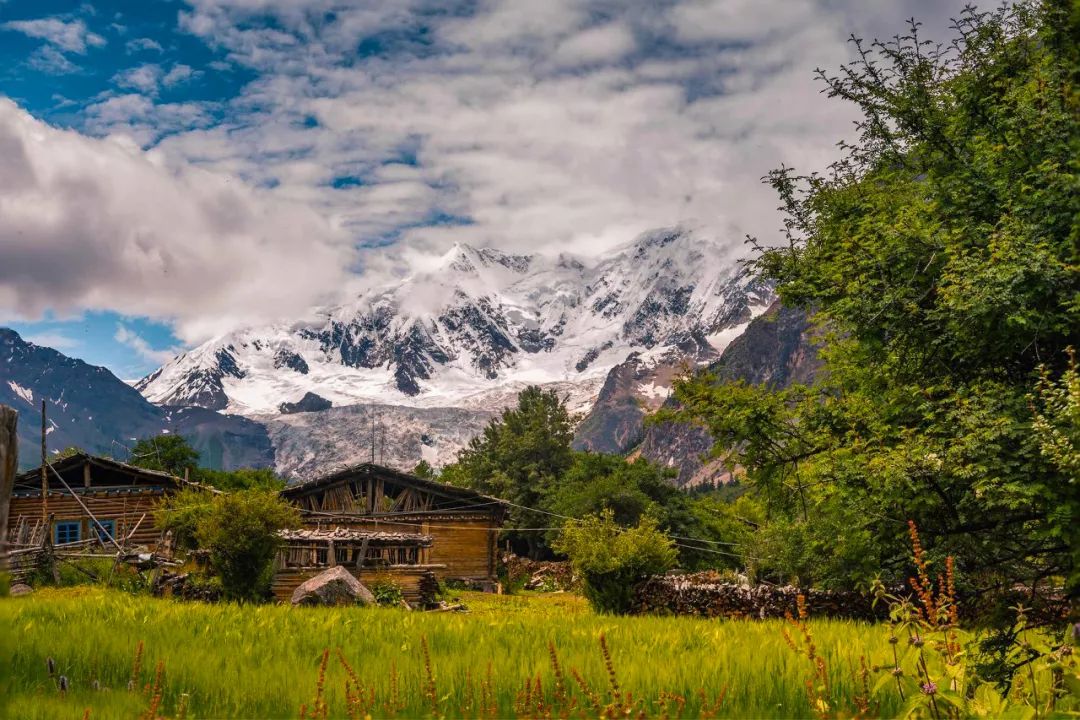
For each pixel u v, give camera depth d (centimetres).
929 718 682
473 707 917
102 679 1088
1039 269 1265
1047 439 1115
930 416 1430
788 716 893
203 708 970
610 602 3656
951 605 700
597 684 1033
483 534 6744
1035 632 1048
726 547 7588
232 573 3566
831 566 2873
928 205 1650
